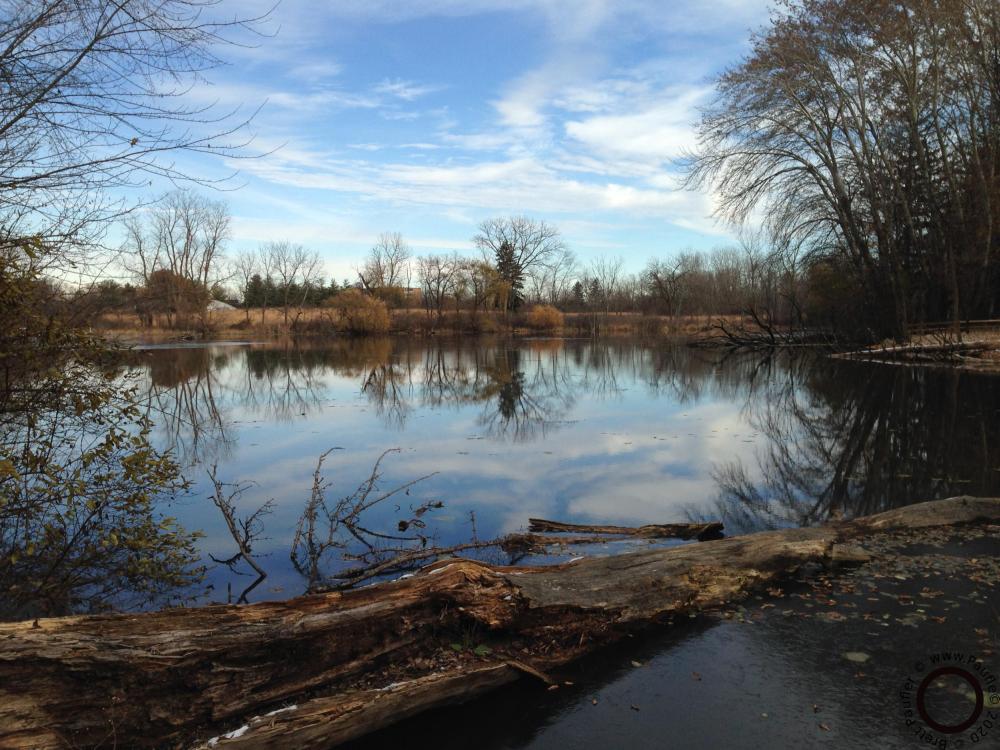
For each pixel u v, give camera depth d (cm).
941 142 2680
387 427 1432
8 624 315
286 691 353
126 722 317
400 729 352
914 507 665
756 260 5044
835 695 363
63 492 580
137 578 590
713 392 2041
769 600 491
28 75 453
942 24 2511
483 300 6762
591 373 2788
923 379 2094
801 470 991
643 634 446
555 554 641
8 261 518
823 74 2809
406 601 399
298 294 7681
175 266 5972
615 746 329
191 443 1259
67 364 595
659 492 881
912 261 2984
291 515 796
